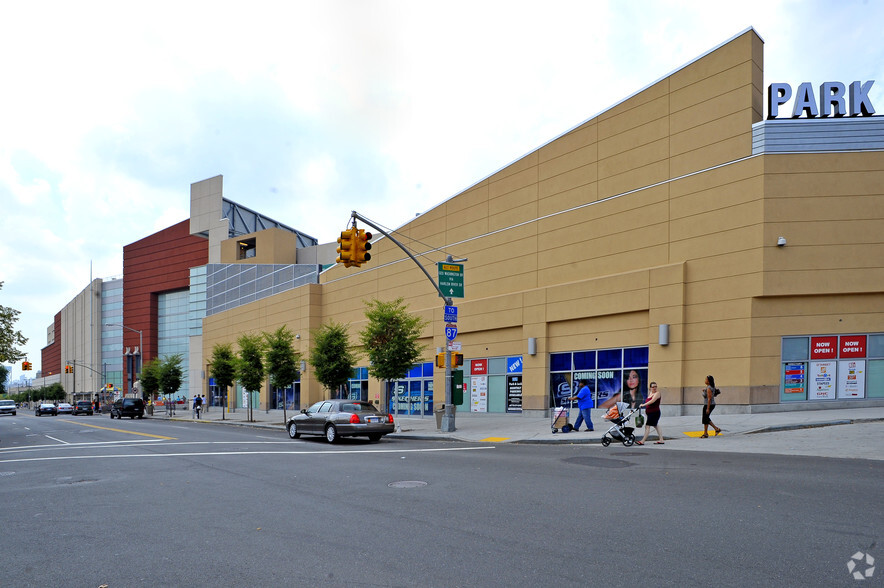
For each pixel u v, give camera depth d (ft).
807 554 18.57
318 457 47.55
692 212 68.33
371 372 80.43
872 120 62.28
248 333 169.27
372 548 20.76
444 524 23.76
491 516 24.79
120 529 24.81
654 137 72.95
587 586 16.40
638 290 71.82
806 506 24.59
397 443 60.85
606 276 75.82
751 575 16.89
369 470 39.06
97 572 19.20
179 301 257.75
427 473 36.94
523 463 40.24
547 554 19.39
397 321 80.28
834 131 62.54
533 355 84.64
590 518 23.80
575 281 80.53
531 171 88.89
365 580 17.52
